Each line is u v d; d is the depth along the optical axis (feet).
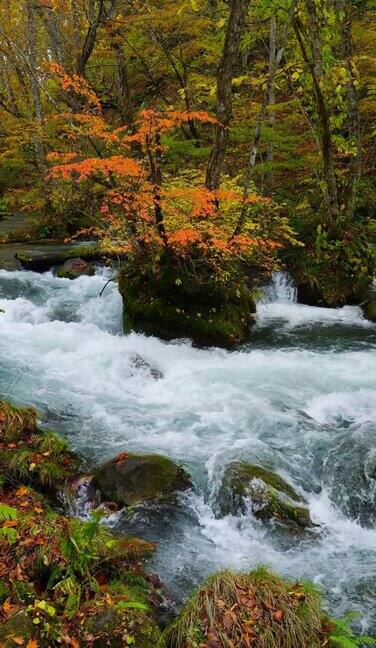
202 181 35.09
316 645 11.93
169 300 31.86
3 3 63.77
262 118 29.94
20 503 16.51
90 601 12.22
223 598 12.51
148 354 29.86
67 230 57.52
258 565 14.67
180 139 56.39
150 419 23.08
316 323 35.99
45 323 34.91
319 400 24.56
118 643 11.20
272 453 20.30
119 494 17.89
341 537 17.02
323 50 34.30
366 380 26.66
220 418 23.11
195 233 27.17
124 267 34.96
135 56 50.93
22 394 24.52
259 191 47.44
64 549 13.11
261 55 60.03
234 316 32.94
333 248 39.47
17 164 65.98
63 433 21.62
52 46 56.18
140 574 14.43
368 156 53.42
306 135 48.26
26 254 46.65
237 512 17.53
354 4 45.83
